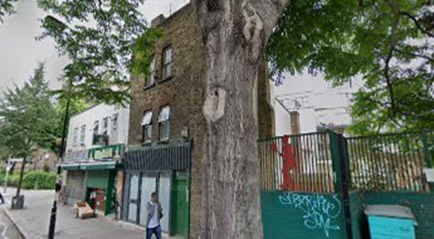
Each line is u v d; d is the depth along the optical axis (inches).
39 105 733.3
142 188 483.5
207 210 109.7
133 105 560.1
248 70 121.0
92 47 331.6
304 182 259.1
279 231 262.4
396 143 234.5
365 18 293.4
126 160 529.7
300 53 292.5
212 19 126.9
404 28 291.4
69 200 756.6
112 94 377.4
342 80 311.4
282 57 297.4
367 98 362.3
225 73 117.2
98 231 426.9
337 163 238.1
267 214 274.5
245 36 119.6
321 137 256.2
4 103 712.4
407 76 317.1
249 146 112.9
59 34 304.5
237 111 113.7
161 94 486.0
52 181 1401.3
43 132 788.6
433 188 213.2
